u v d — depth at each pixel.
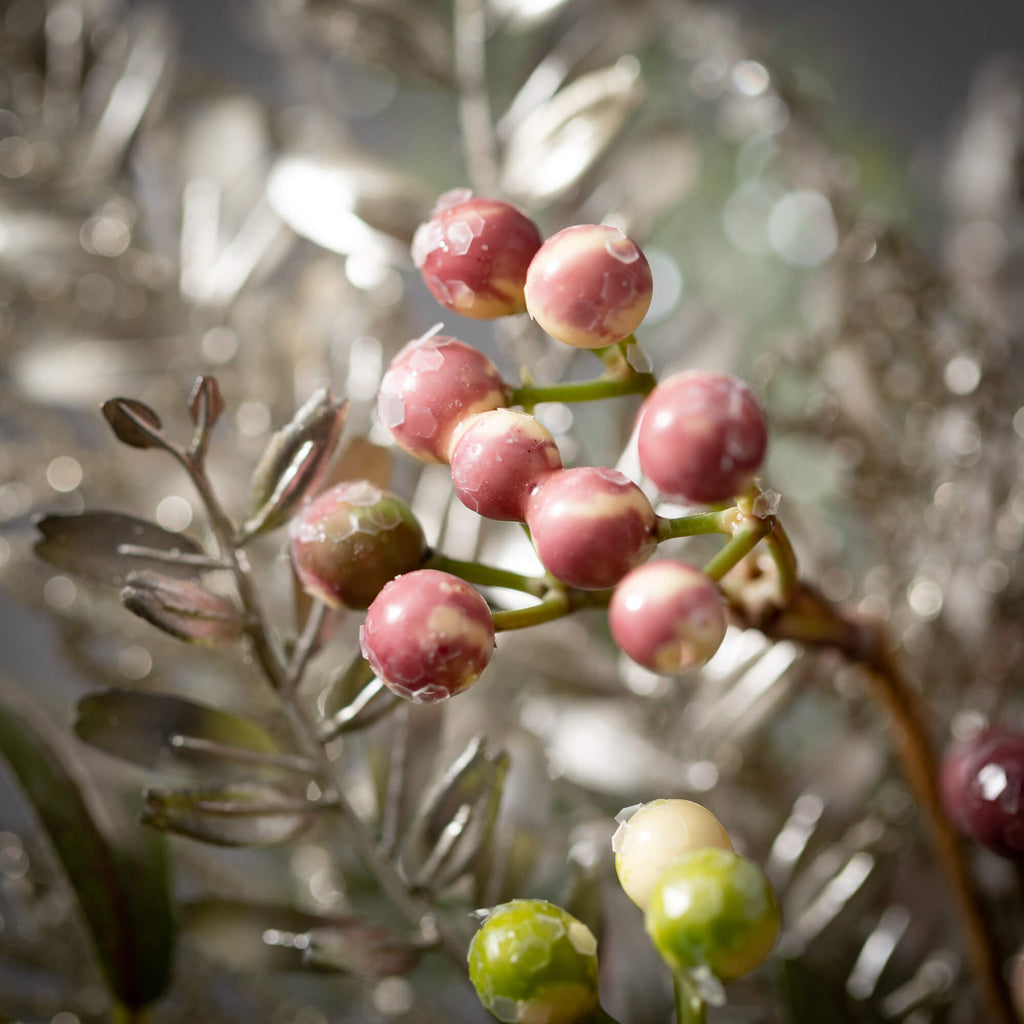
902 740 0.23
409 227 0.31
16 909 0.31
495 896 0.23
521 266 0.19
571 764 0.31
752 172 0.44
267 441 0.34
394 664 0.18
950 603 0.32
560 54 0.35
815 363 0.34
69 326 0.34
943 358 0.33
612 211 0.34
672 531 0.18
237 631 0.20
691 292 0.44
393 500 0.19
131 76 0.35
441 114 0.48
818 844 0.30
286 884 0.36
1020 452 0.32
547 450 0.18
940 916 0.29
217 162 0.35
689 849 0.18
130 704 0.21
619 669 0.32
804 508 0.36
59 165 0.35
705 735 0.31
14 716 0.25
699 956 0.17
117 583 0.20
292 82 0.40
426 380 0.19
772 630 0.22
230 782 0.21
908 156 0.49
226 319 0.34
